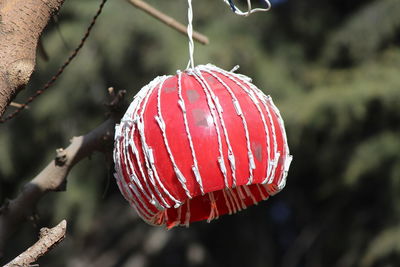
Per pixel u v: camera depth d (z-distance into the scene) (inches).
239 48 565.0
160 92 164.4
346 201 611.8
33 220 205.9
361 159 541.6
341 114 529.3
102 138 205.0
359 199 611.8
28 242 612.7
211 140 157.3
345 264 591.2
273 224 692.7
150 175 157.9
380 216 581.6
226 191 189.2
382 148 539.8
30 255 147.5
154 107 161.9
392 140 542.0
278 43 597.9
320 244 639.8
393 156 542.3
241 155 158.4
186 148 156.9
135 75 580.4
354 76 565.6
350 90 533.0
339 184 567.2
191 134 157.3
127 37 557.0
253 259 657.0
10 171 599.2
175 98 162.1
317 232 641.6
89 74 561.3
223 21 587.2
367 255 547.2
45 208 613.3
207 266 657.6
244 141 159.0
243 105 162.4
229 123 159.0
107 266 645.3
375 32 564.1
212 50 554.3
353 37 570.6
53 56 553.9
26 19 157.6
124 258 676.1
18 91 156.3
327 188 575.8
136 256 644.1
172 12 580.1
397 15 561.3
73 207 600.7
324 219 634.8
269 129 163.8
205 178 156.9
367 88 532.1
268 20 604.4
